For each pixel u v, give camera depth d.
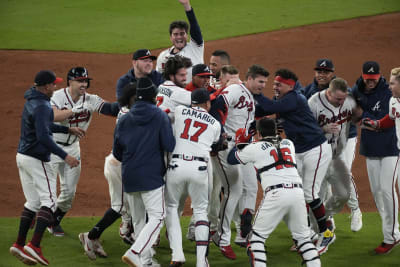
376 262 24.67
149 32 72.31
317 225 26.34
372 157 26.19
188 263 24.55
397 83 23.86
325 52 62.81
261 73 25.02
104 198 34.19
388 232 25.67
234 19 77.44
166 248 26.62
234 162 23.45
